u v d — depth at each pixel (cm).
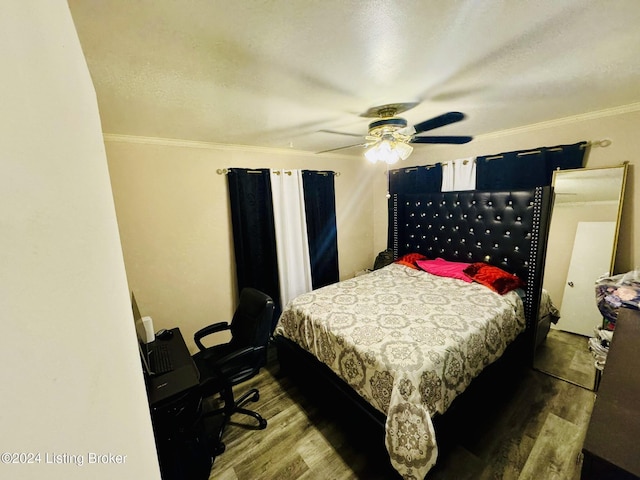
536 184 252
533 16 90
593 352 191
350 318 195
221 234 284
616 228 218
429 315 192
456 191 291
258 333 188
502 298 216
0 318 24
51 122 36
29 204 29
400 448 130
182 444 138
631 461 62
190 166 258
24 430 25
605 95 177
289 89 143
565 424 171
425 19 90
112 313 50
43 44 36
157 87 135
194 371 151
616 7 86
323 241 362
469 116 218
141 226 239
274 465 159
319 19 88
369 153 186
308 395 217
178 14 82
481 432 168
